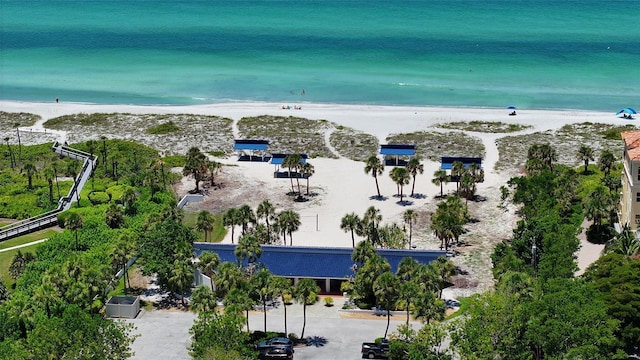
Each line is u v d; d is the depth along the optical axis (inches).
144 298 5575.8
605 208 6161.4
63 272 5073.8
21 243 6569.9
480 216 6983.3
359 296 5428.2
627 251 5329.7
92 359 4097.0
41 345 4111.7
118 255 5634.8
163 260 5600.4
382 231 6225.4
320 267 5777.6
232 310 4500.5
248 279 5285.4
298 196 7490.2
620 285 4566.9
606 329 4030.5
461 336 4133.9
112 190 7480.3
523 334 4138.8
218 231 6771.7
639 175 5772.6
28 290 5477.4
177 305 5477.4
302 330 5044.3
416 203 7298.2
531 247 5590.6
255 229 6441.9
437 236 6304.1
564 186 6830.7
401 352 4330.7
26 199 7377.0
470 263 6058.1
